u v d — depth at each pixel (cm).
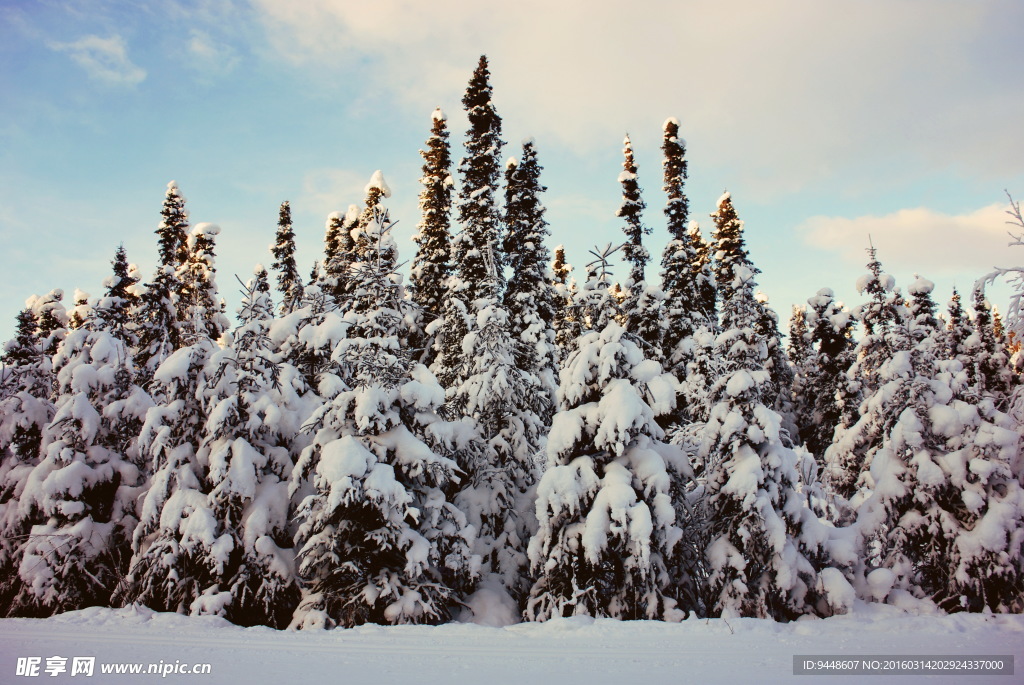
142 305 2917
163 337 2856
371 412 1528
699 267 3684
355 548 1488
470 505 1845
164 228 3098
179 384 1717
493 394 1948
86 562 1833
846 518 2269
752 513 1466
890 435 1867
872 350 2617
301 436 1822
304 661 949
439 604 1538
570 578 1548
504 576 1786
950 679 828
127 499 1969
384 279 1788
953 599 1634
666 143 3447
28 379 2444
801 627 1242
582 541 1466
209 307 3378
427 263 3005
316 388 2030
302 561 1564
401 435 1591
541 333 2541
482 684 805
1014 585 1575
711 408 1652
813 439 3800
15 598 1869
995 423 1727
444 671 882
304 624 1412
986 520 1573
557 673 870
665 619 1429
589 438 1608
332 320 2031
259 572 1538
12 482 2138
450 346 2483
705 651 1032
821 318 3741
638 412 1509
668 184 3388
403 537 1489
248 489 1567
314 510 1498
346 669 894
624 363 1622
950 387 1794
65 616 1394
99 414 2053
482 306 2186
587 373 1594
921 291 3172
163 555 1527
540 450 2041
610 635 1189
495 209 2830
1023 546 1580
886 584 1534
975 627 1241
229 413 1617
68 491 1841
